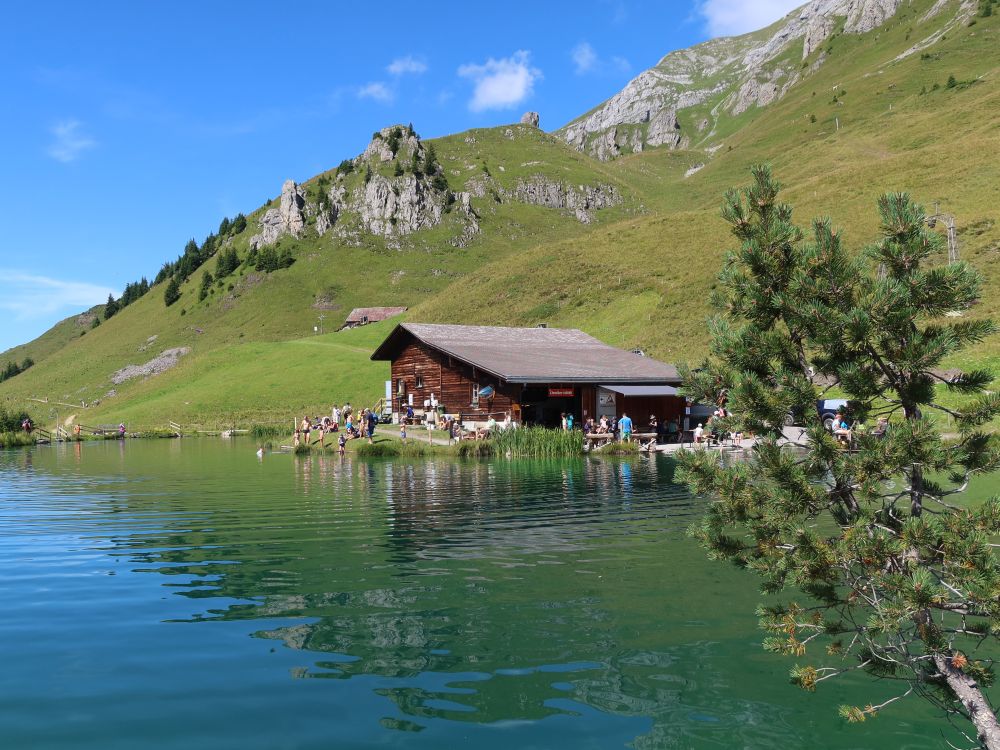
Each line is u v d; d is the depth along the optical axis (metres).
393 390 52.66
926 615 5.41
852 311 5.71
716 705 6.12
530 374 40.31
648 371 44.69
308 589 9.88
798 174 140.25
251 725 5.68
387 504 18.55
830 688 6.50
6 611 8.90
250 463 34.28
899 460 5.53
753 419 6.13
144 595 9.62
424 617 8.55
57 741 5.39
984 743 5.11
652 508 17.34
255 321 168.50
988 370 5.84
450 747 5.32
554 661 7.11
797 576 5.81
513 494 20.36
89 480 26.38
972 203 69.06
